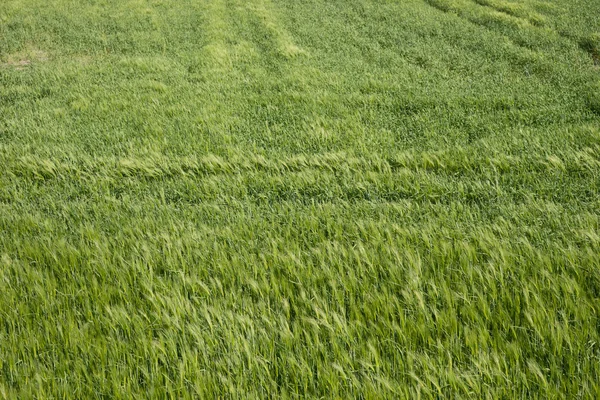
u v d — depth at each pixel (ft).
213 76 32.35
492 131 21.58
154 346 9.21
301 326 9.98
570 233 12.71
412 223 13.93
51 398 8.27
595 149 18.47
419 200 16.16
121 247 12.96
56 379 8.75
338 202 15.79
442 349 8.80
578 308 9.52
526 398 7.92
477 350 8.80
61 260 12.36
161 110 25.82
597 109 24.13
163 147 20.85
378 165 18.28
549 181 16.40
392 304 10.00
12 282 11.52
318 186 17.04
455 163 18.29
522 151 18.97
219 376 8.47
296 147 21.11
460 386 8.12
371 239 13.01
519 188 16.25
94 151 20.56
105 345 9.33
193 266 11.82
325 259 12.17
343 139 21.59
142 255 12.67
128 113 25.61
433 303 10.30
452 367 8.64
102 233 13.83
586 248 11.41
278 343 9.36
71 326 9.84
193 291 11.12
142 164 18.89
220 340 9.53
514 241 12.38
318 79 31.32
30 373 8.96
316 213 14.73
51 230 14.24
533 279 10.56
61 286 11.56
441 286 10.71
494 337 9.15
